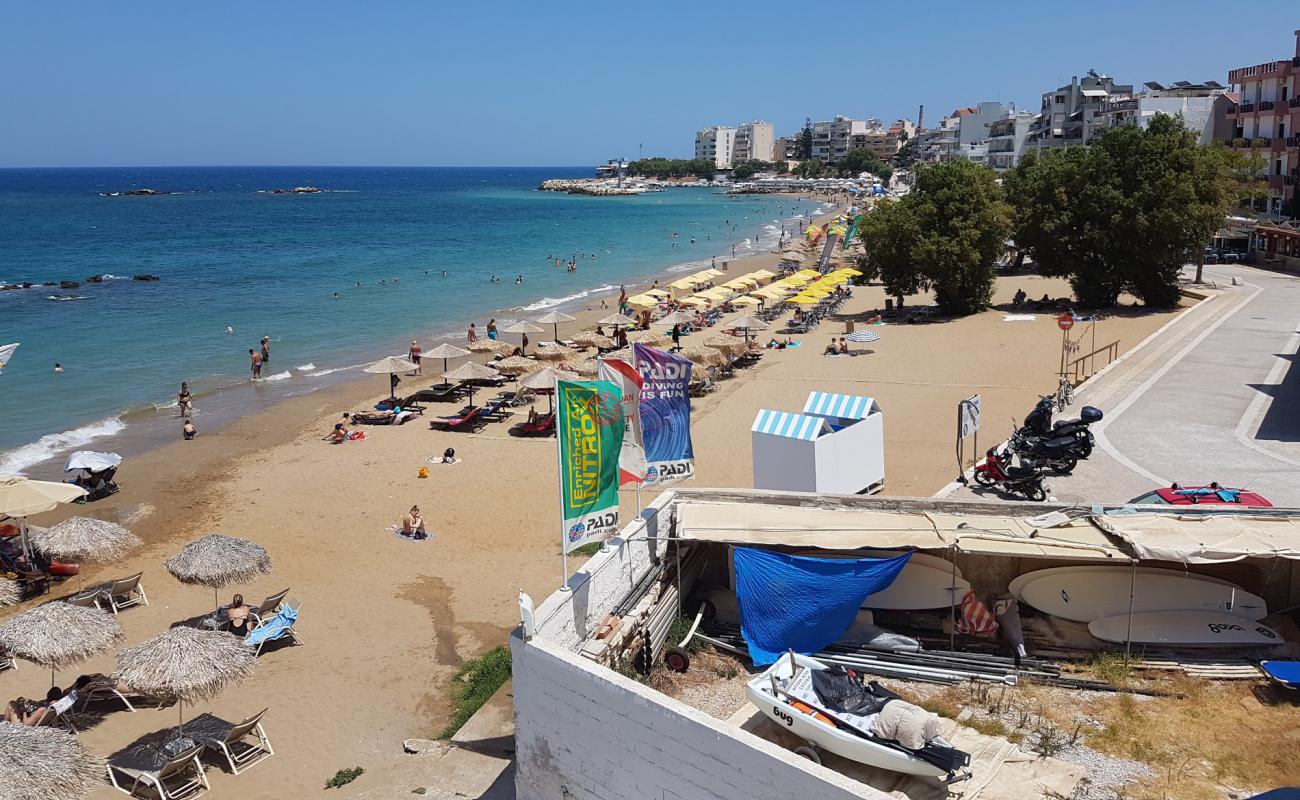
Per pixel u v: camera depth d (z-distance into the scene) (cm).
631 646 1130
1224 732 999
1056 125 12344
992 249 4922
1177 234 4441
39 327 5059
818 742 934
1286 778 924
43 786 1091
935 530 1165
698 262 9025
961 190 4938
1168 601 1166
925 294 5988
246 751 1443
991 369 3669
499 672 1603
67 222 13638
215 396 3769
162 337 4878
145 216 15312
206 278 7269
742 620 1146
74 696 1550
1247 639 1135
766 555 1133
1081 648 1152
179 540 2312
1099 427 2509
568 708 934
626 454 1216
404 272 7856
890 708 915
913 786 895
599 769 923
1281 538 1107
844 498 1249
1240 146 7206
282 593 1909
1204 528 1139
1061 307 5031
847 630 1180
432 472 2777
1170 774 932
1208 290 4962
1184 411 2636
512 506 2477
